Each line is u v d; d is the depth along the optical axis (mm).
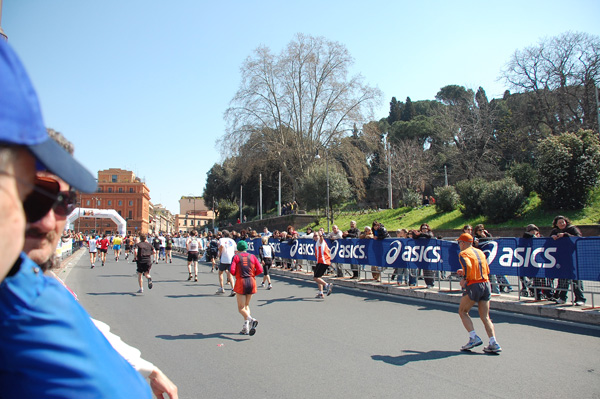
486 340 7211
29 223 1043
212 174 85250
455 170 53094
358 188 44688
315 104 42469
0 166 795
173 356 6379
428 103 80375
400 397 4734
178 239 44438
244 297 7793
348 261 15336
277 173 61281
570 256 8984
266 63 41875
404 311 9945
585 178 24406
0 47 733
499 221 27094
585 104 37438
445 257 11836
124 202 87438
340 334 7707
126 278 17953
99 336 1116
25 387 890
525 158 45500
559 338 7207
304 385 5133
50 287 982
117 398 1028
